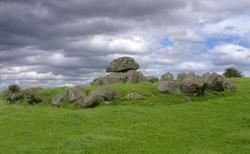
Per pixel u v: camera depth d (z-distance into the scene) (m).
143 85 57.81
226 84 56.75
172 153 30.30
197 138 34.72
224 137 35.06
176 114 44.03
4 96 60.12
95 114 43.84
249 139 33.78
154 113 44.41
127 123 39.91
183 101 51.94
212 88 55.69
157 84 57.78
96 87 58.19
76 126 39.09
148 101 51.75
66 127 38.75
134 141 33.28
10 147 32.16
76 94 53.31
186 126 38.66
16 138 35.06
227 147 32.16
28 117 43.75
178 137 34.84
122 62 66.81
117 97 53.22
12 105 52.31
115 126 38.78
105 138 33.44
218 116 43.03
